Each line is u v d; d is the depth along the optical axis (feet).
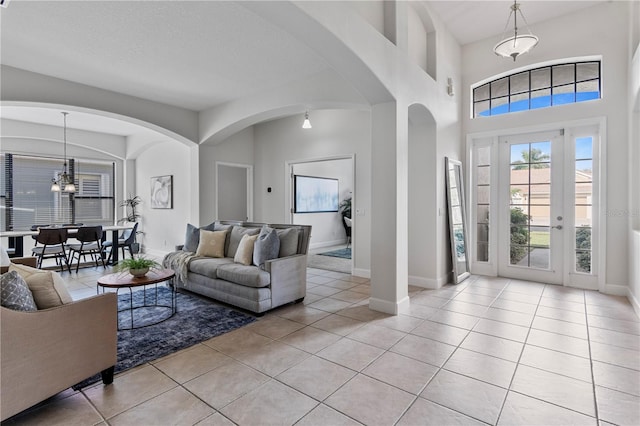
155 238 24.82
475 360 8.08
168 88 15.56
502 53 12.32
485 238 17.07
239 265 12.51
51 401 6.45
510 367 7.73
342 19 8.71
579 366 7.75
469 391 6.79
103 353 6.83
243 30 10.55
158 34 10.73
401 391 6.80
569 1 13.41
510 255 16.40
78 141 23.65
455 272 15.24
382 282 11.62
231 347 8.86
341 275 17.93
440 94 14.74
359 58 9.36
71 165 24.47
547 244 15.37
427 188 14.67
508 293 13.73
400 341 9.18
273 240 12.21
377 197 11.66
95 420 5.92
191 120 19.04
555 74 15.05
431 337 9.43
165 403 6.42
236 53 12.14
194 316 11.30
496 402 6.42
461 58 17.13
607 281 13.62
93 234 18.93
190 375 7.44
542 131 15.26
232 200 26.50
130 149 25.79
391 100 11.28
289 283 12.20
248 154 22.71
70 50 11.72
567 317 10.92
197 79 14.53
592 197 14.17
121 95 16.08
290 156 21.21
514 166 16.10
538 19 14.60
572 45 14.11
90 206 25.46
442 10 13.97
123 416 6.03
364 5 10.25
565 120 14.47
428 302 12.61
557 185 15.01
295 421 5.90
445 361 8.04
